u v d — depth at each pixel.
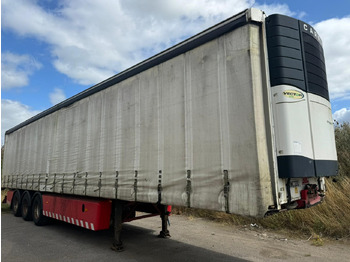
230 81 3.69
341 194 7.16
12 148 11.27
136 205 6.09
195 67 4.21
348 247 5.67
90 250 5.69
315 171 3.75
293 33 3.84
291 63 3.70
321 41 4.53
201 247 5.86
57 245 6.08
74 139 7.11
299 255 5.24
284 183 3.59
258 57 3.56
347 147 9.40
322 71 4.29
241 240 6.40
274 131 3.51
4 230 7.72
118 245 5.66
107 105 6.08
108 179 5.71
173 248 5.80
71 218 6.65
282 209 3.66
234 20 3.72
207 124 3.92
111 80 6.04
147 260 5.04
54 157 7.96
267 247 5.80
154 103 4.88
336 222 6.56
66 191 7.10
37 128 9.30
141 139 5.05
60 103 8.02
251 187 3.30
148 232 7.32
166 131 4.56
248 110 3.44
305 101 3.81
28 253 5.50
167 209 6.79
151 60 5.06
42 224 8.33
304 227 6.88
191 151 4.09
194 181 3.99
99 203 5.85
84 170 6.52
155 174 4.65
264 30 3.64
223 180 3.61
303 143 3.64
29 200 9.16
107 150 5.88
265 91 3.53
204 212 9.31
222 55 3.84
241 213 3.37
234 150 3.54
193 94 4.18
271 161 3.40
